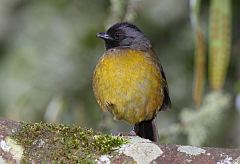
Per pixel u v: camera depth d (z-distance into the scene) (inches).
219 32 402.6
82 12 586.9
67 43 569.9
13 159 264.2
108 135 274.4
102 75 383.6
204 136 446.6
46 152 265.9
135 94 382.0
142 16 567.2
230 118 527.5
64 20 582.6
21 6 599.8
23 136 270.8
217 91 451.2
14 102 538.3
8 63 565.6
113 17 462.0
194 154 267.4
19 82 549.3
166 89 408.5
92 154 266.8
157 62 400.5
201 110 449.1
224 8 402.3
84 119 525.0
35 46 569.3
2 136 269.6
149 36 570.6
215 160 264.2
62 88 551.5
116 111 392.2
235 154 265.4
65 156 265.1
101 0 591.2
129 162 266.2
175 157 267.1
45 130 273.4
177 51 569.0
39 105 540.4
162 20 570.6
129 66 379.9
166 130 458.9
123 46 410.3
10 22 591.8
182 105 555.5
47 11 588.7
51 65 558.3
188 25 567.5
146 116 397.4
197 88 404.2
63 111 523.5
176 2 570.9
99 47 570.9
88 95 553.6
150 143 273.0
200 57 402.0
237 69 551.5
